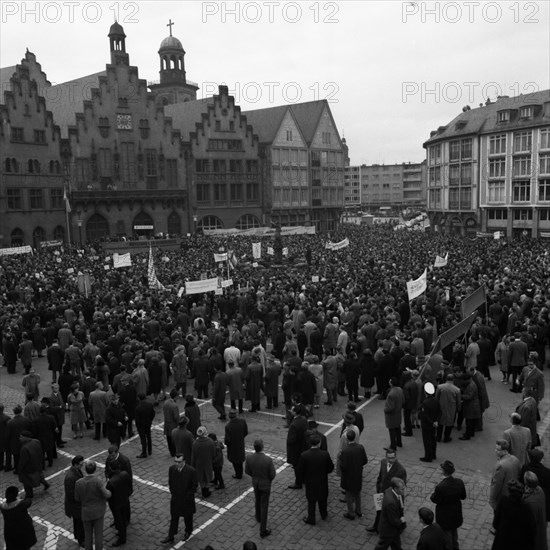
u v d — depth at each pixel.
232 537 11.30
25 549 10.12
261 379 18.17
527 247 53.44
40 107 65.69
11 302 31.80
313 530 11.44
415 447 15.06
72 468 11.09
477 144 79.00
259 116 91.31
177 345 21.22
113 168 72.00
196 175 79.38
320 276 35.28
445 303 24.73
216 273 39.50
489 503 11.48
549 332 20.73
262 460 11.23
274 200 87.06
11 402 19.94
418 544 8.64
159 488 13.43
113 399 15.23
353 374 18.19
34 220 65.75
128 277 40.12
